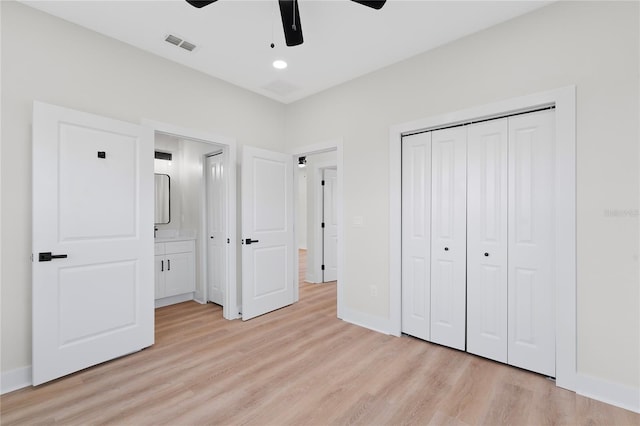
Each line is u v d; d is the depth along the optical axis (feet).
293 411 5.91
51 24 7.29
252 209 11.20
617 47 6.15
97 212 7.59
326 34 8.13
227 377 7.11
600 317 6.30
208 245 13.53
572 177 6.56
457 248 8.46
